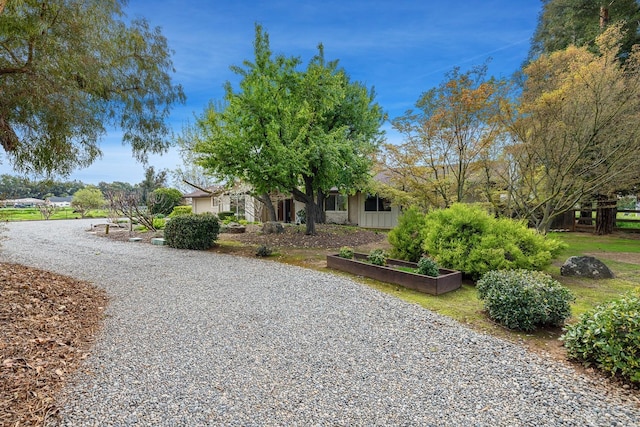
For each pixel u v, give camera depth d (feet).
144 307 14.56
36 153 18.53
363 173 39.09
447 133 28.19
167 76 22.41
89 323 12.57
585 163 25.72
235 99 30.09
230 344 10.92
